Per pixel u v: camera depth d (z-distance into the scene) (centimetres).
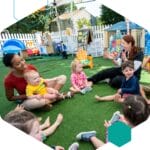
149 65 287
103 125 254
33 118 249
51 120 263
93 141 239
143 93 279
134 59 291
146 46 288
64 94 290
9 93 282
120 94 280
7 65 281
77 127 254
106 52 302
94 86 300
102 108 271
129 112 249
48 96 279
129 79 279
